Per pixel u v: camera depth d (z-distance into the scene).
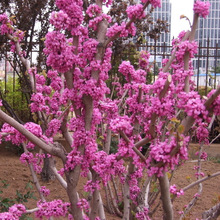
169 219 1.61
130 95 2.37
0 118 1.58
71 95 1.81
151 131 1.59
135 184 2.60
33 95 2.29
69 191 1.87
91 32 5.10
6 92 7.26
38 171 2.56
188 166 6.59
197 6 1.65
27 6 5.47
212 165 6.76
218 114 1.37
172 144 1.38
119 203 3.95
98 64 1.77
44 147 1.78
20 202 3.30
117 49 6.02
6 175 5.43
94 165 1.95
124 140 1.68
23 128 1.67
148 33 6.75
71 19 1.75
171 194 2.42
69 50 1.69
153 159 1.47
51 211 1.91
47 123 2.40
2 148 7.35
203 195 4.80
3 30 2.58
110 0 1.96
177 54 1.71
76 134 1.82
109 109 2.18
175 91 1.73
